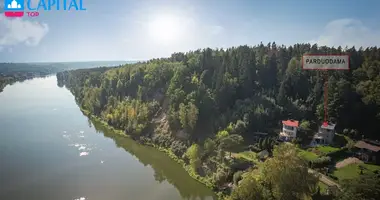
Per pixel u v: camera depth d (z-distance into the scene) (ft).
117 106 424.05
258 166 213.05
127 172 254.47
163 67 463.42
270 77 393.91
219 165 232.53
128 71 530.68
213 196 212.64
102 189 218.18
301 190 157.79
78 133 375.25
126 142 346.13
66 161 273.13
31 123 418.31
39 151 298.76
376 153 234.17
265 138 262.67
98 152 305.12
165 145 318.45
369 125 283.59
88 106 492.54
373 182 161.38
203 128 314.35
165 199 208.13
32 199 198.29
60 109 531.50
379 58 393.50
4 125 399.65
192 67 451.53
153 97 421.18
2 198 197.98
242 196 167.32
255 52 479.00
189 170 254.27
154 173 255.29
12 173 239.71
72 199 200.54
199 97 338.13
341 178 201.87
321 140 270.67
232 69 397.80
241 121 287.28
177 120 330.34
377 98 297.74
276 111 315.37
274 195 161.99
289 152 168.76
